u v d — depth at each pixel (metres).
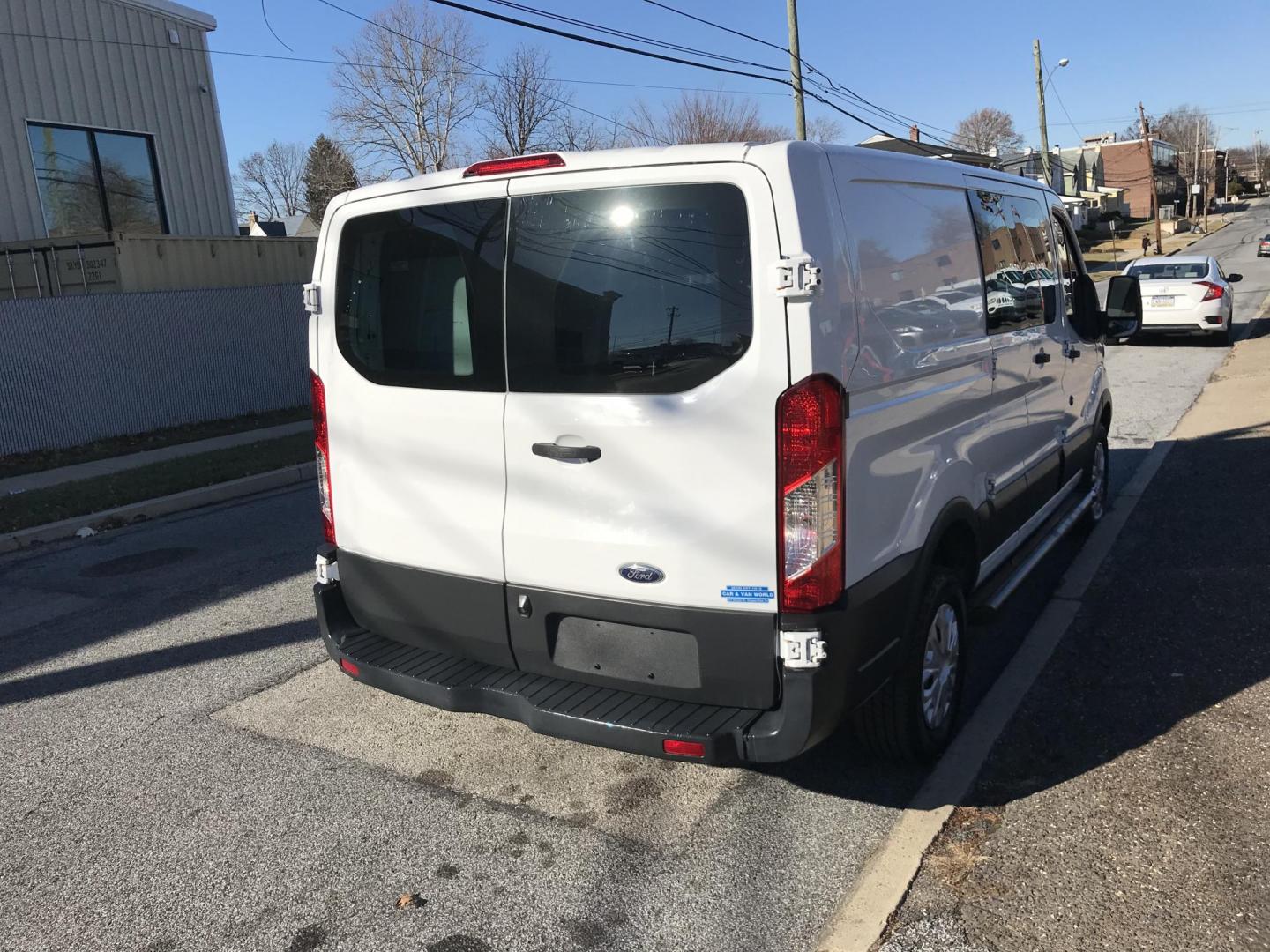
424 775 3.82
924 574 3.39
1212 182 101.69
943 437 3.59
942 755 3.75
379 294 3.56
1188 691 4.11
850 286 2.94
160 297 13.70
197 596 6.30
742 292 2.81
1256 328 18.66
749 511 2.87
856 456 2.93
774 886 3.02
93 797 3.74
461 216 3.32
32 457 12.02
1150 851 3.03
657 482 3.00
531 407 3.20
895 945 2.68
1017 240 4.62
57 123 15.77
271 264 16.52
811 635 2.85
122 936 2.92
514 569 3.33
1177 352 15.88
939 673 3.70
